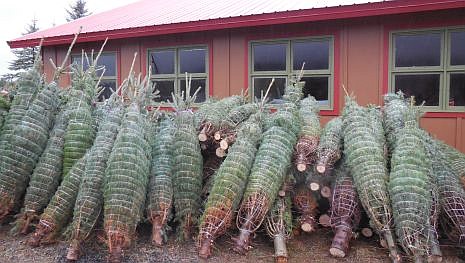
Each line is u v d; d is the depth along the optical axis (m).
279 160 4.37
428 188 3.98
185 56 9.42
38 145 4.78
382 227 3.94
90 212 4.11
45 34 11.05
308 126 4.95
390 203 3.98
